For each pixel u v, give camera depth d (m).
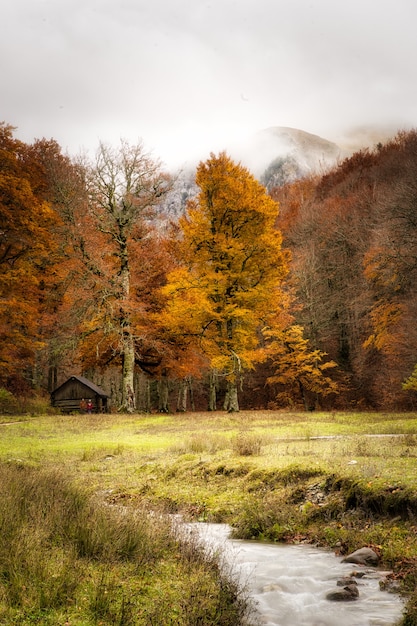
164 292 32.94
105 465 14.45
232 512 9.69
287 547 7.85
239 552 7.49
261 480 10.77
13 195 31.09
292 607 5.34
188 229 32.94
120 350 35.62
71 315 33.16
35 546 5.79
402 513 7.98
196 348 35.84
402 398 35.84
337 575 6.37
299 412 32.75
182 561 6.26
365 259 37.41
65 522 6.92
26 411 33.41
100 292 33.38
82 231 33.84
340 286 48.97
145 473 13.12
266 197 32.97
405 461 10.57
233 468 11.76
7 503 7.14
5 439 19.64
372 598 5.57
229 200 32.22
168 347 35.94
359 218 47.91
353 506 8.70
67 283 33.19
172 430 22.61
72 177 37.06
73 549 6.05
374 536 7.57
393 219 35.97
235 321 33.56
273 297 33.91
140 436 20.70
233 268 33.22
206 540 8.10
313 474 10.28
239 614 5.04
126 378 34.19
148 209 36.56
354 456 11.94
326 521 8.64
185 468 12.64
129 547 6.45
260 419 26.45
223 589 5.43
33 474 9.95
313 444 14.99
